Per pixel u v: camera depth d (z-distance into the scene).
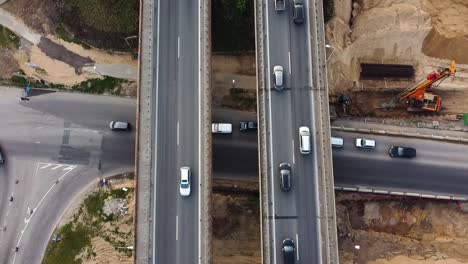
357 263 61.75
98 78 65.38
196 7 56.31
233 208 63.00
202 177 51.84
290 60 56.09
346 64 70.69
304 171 53.44
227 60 68.81
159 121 53.22
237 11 62.22
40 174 62.16
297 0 57.34
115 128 63.03
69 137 63.53
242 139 65.50
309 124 54.69
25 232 60.19
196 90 54.09
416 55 74.25
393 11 70.38
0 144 62.69
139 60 53.78
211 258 50.22
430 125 68.62
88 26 63.78
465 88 72.56
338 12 69.19
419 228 66.88
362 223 66.44
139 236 50.22
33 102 64.25
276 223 52.00
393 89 71.81
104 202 61.03
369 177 64.00
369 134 65.12
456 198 64.38
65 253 59.31
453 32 73.75
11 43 65.00
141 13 55.00
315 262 51.06
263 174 52.88
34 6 65.50
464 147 65.56
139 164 51.97
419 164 64.62
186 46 55.19
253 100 67.81
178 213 51.03
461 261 62.88
